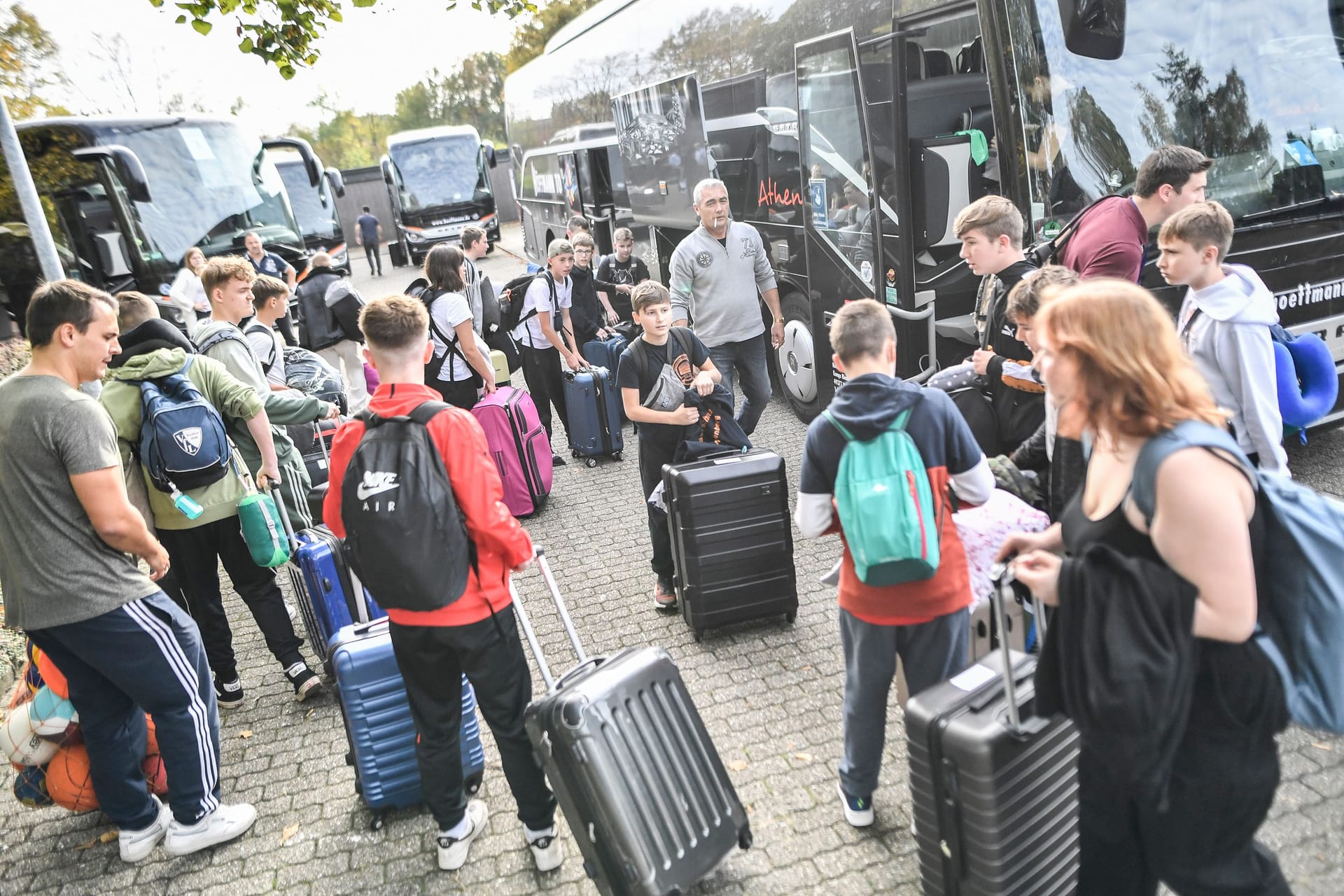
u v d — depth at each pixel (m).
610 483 7.04
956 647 2.76
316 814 3.50
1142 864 2.01
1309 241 5.00
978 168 6.12
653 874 2.54
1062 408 1.92
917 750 2.43
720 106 8.30
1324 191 5.02
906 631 2.74
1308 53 5.03
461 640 2.79
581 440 7.43
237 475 4.04
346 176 40.50
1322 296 5.08
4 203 11.02
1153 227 4.70
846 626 2.85
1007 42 4.90
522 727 2.92
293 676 4.29
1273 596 1.82
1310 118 5.04
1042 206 4.99
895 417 2.59
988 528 3.03
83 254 11.21
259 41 6.48
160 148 11.96
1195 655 1.75
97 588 2.93
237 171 12.83
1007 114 4.97
